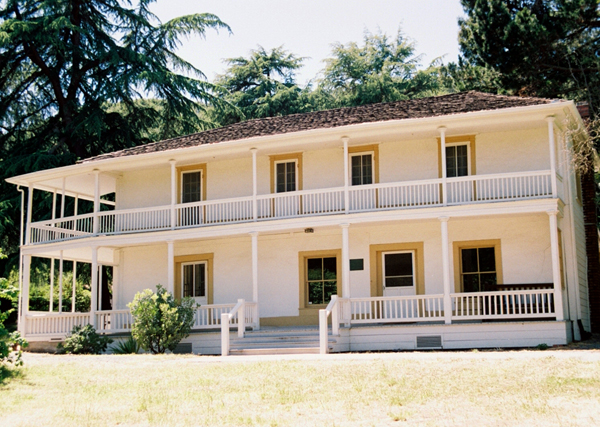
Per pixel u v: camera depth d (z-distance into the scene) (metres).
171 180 22.23
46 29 30.31
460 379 11.41
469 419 9.13
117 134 33.12
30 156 29.09
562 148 20.88
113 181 25.52
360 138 20.48
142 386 12.20
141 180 24.41
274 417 9.69
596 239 23.62
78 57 32.59
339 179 21.75
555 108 18.05
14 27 30.08
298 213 20.81
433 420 9.16
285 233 22.00
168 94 33.31
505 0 30.92
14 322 33.03
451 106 20.17
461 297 18.09
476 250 20.28
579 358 12.95
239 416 9.80
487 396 10.25
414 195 19.38
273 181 22.42
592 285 23.22
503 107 18.83
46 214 28.78
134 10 34.91
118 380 12.88
